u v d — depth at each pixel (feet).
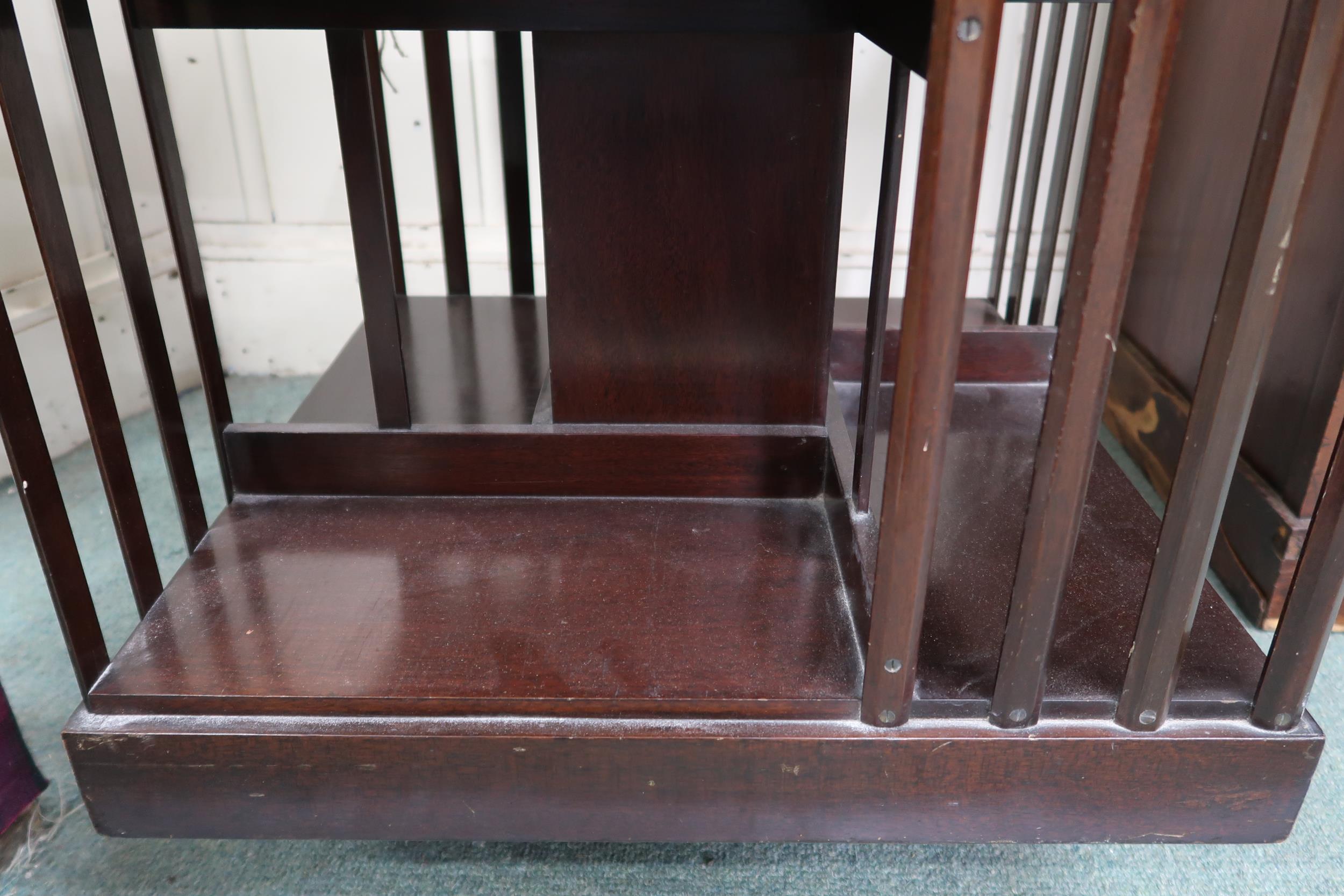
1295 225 1.83
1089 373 1.94
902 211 5.61
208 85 5.16
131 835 2.54
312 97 5.23
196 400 5.43
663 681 2.45
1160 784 2.41
